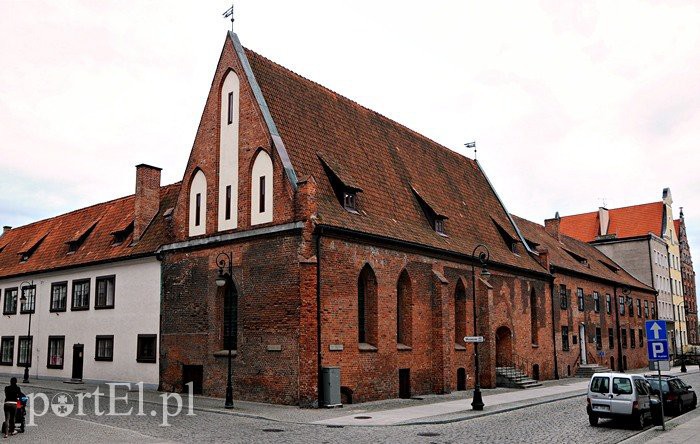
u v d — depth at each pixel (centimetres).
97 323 3828
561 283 5134
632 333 6800
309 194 2745
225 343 3030
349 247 2900
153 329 3428
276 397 2711
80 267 4012
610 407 2267
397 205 3484
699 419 2605
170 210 3516
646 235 7719
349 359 2812
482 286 3884
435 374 3372
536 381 4091
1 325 4628
